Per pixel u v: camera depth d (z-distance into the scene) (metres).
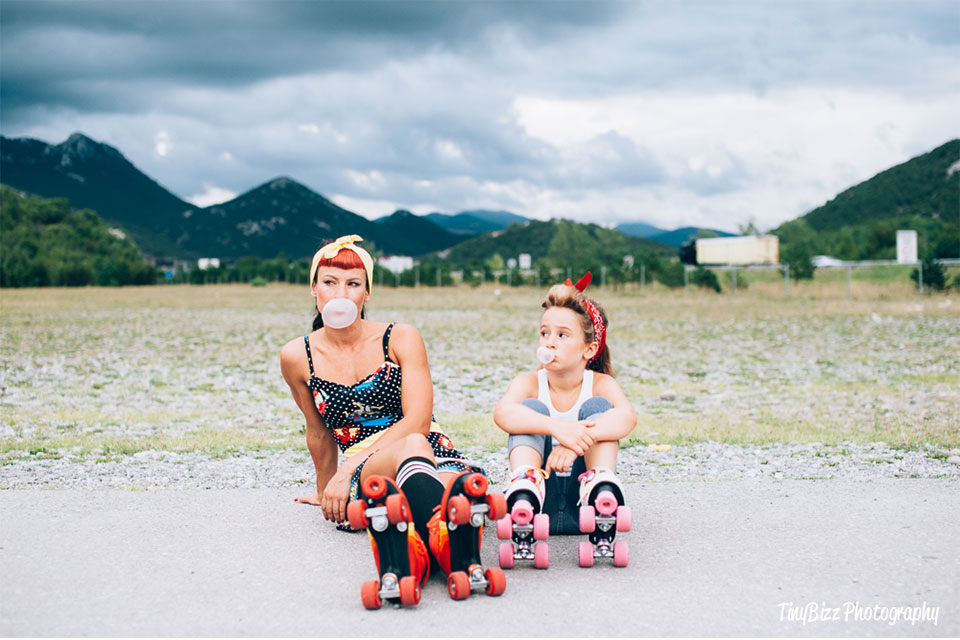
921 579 3.50
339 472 4.12
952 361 13.39
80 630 2.99
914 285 35.62
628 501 4.89
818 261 48.88
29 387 11.09
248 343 18.20
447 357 14.98
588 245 99.94
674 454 6.50
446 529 3.36
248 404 9.77
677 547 3.99
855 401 9.46
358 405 4.28
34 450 6.71
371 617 3.12
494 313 29.17
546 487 4.04
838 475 5.60
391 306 34.00
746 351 15.84
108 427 8.09
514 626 3.02
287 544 4.07
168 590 3.42
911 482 5.30
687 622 3.05
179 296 48.41
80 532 4.26
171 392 10.77
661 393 10.22
